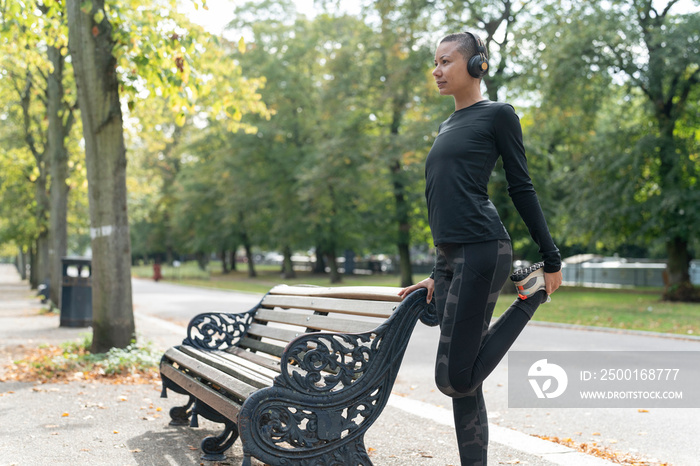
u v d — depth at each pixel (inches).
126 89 324.2
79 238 2139.5
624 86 877.8
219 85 402.9
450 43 112.5
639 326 506.0
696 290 840.3
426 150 1000.9
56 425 186.4
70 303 514.9
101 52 317.1
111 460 150.1
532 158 1026.1
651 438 183.0
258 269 2635.3
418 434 180.4
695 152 846.5
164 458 152.0
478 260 104.5
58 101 639.8
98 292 320.5
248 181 1545.3
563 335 455.5
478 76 112.3
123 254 324.2
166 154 1993.1
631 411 219.3
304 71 1499.8
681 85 836.6
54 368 283.9
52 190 668.7
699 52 757.9
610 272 1481.3
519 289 109.7
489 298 105.7
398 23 1010.1
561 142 1117.7
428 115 1016.9
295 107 1483.8
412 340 427.2
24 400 223.9
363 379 113.2
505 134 106.5
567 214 910.4
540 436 184.2
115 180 323.6
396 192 1158.3
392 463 151.5
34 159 1008.9
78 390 243.6
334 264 1572.3
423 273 2030.0
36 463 147.3
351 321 132.7
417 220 1247.5
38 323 554.6
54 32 380.2
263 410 105.5
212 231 1870.1
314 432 108.6
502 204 982.4
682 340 424.5
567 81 825.5
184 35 331.3
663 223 820.6
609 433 188.9
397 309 115.7
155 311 697.6
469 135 106.8
